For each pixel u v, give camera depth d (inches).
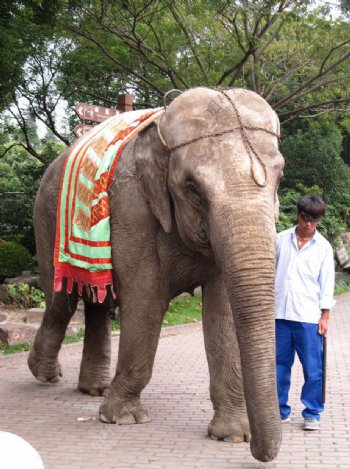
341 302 590.2
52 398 267.9
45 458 196.4
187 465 189.6
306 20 663.1
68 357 349.7
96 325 271.7
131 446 206.2
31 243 683.4
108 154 218.2
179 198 182.1
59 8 533.6
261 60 716.7
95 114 386.9
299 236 226.4
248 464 190.4
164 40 668.7
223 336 211.3
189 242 188.7
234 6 561.6
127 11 641.6
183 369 322.0
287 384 229.1
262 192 163.8
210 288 212.8
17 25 585.0
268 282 155.7
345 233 843.4
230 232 159.3
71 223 227.6
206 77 655.1
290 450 203.9
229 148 170.1
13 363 334.6
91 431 221.6
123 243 212.4
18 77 666.2
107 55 665.0
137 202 209.2
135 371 220.8
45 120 764.0
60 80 737.0
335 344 396.8
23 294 459.2
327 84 719.1
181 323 451.8
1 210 701.3
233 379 210.5
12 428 226.8
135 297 213.0
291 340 225.8
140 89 746.8
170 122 184.7
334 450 204.4
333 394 275.6
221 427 210.5
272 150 172.4
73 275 229.1
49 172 265.9
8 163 1097.4
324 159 867.4
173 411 246.2
